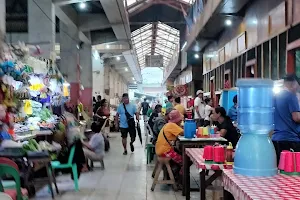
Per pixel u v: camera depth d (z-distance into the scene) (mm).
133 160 8984
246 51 8711
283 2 6340
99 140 7715
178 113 6102
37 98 8258
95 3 13898
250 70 8609
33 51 8531
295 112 4230
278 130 4305
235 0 8000
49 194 5723
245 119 2789
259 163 2719
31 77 7750
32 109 7480
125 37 17891
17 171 3898
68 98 11523
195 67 19062
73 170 6008
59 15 12719
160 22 21547
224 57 11344
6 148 5152
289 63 6039
